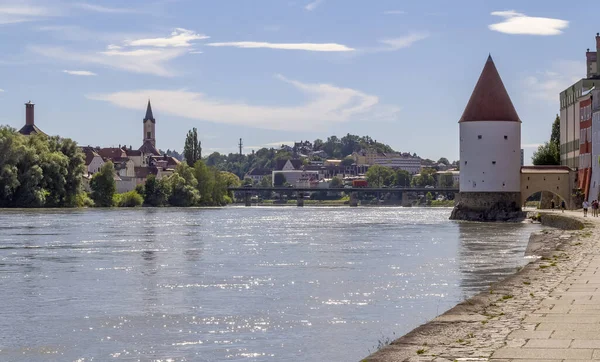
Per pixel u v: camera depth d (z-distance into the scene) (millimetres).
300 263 54344
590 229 67562
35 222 114562
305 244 73312
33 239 78062
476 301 24016
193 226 109500
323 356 25047
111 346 26938
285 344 26938
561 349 16750
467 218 131500
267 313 33094
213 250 65688
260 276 46438
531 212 126188
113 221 121062
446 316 21219
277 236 86375
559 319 20500
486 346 17188
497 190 129625
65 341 27766
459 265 52531
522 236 85250
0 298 37656
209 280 44500
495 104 130375
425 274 47312
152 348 26531
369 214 178000
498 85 131500
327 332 28938
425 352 16672
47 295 38625
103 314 33062
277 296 38062
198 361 24625
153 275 47062
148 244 72375
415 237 84188
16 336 28641
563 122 149375
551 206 140125
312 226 112188
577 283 28516
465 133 131500
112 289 40781
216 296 38156
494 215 129250
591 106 125875
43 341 27781
